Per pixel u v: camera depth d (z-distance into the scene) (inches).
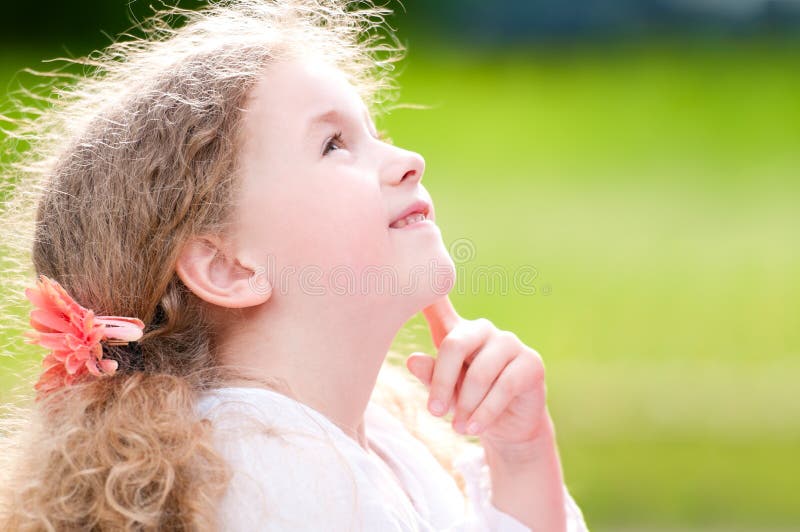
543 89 458.0
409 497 80.1
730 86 460.4
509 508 81.9
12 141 98.5
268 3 89.8
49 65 391.2
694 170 362.9
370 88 96.0
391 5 536.1
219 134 72.3
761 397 200.7
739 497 165.2
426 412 99.6
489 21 544.7
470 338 80.3
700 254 291.4
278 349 72.0
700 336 236.7
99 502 66.2
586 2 550.0
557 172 356.2
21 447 73.4
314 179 71.5
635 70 487.8
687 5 549.3
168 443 67.1
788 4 541.3
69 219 74.5
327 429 68.7
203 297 71.7
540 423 82.7
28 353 85.5
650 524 161.2
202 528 64.3
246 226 71.9
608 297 257.1
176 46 82.7
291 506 64.5
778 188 349.7
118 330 69.9
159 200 72.1
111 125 75.2
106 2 450.6
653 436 188.2
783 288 268.4
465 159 366.0
